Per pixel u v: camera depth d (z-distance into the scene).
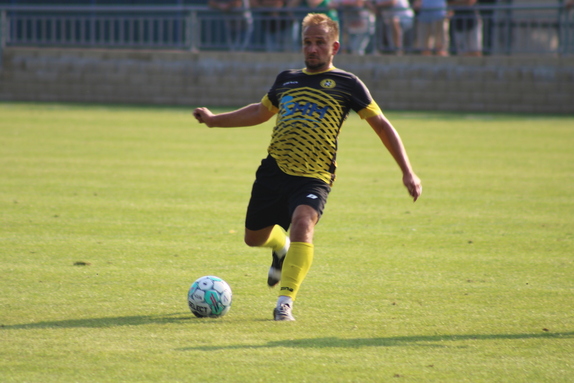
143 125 63.03
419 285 19.98
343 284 20.02
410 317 16.94
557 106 78.00
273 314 16.72
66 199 31.88
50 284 19.42
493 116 74.62
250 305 17.86
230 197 33.00
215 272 21.14
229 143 52.41
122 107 82.31
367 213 30.27
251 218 18.14
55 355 13.86
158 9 86.31
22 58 90.62
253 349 14.29
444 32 81.31
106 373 12.96
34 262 21.77
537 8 76.00
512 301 18.45
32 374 12.91
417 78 81.25
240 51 88.06
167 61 87.62
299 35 85.38
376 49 83.25
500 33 80.81
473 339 15.27
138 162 42.84
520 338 15.38
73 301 17.86
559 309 17.75
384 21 82.31
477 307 17.88
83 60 89.62
